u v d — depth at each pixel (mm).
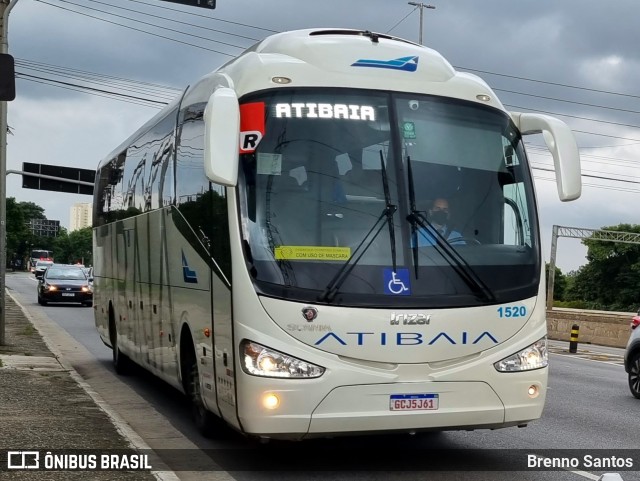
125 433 9375
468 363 7762
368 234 7727
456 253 7879
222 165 7484
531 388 7996
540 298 8164
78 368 16875
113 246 15633
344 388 7457
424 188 8008
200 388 9148
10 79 8805
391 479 7941
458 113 8383
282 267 7547
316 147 7926
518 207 8305
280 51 8656
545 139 8586
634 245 117250
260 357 7430
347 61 8359
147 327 12273
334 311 7484
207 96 9328
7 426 9547
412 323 7602
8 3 18625
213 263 8391
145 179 12758
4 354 17188
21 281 85812
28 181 47625
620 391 15289
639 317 14508
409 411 7578
